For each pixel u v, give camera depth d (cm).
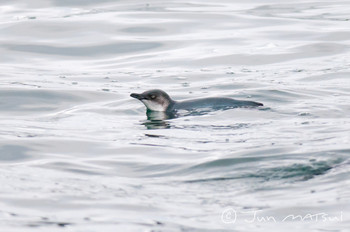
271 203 1077
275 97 1775
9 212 1054
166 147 1392
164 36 2450
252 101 1681
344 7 2825
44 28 2511
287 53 2258
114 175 1238
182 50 2316
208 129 1503
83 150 1396
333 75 2012
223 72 2086
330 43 2344
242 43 2367
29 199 1103
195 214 1052
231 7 2817
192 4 2862
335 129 1455
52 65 2208
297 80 1970
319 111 1622
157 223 1019
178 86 1959
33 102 1822
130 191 1145
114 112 1727
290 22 2589
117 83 2011
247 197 1104
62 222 1023
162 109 1678
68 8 2778
